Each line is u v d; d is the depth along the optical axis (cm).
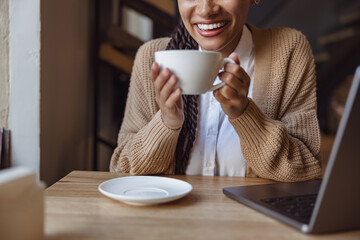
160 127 98
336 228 55
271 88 120
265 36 125
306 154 106
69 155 178
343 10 539
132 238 54
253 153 99
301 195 74
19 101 129
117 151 116
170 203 72
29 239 48
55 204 70
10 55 128
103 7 240
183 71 68
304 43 126
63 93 164
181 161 119
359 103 48
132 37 237
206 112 121
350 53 475
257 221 62
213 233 56
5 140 130
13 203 47
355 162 52
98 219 62
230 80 75
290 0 509
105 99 258
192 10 105
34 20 127
